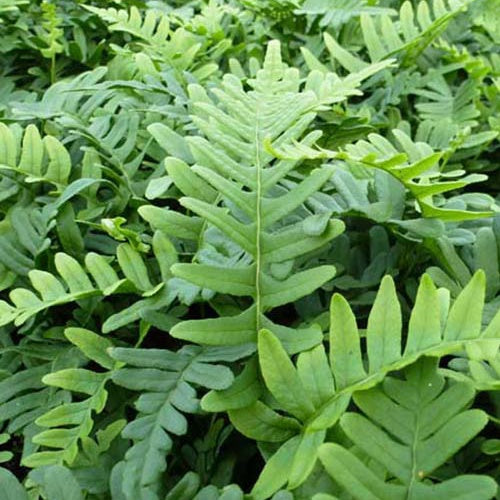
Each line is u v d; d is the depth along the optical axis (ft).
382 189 3.70
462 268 3.68
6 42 6.07
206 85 5.41
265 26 6.52
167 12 6.77
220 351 3.20
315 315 3.82
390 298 2.81
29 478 3.11
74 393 3.78
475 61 5.67
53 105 4.97
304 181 3.33
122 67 5.80
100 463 3.27
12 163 4.34
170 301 3.49
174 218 3.61
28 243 4.12
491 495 2.36
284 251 3.24
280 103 3.71
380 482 2.46
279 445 3.00
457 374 2.94
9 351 3.94
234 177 3.36
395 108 5.62
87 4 6.72
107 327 3.37
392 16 7.03
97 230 4.40
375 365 2.79
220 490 2.94
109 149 4.58
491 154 5.64
